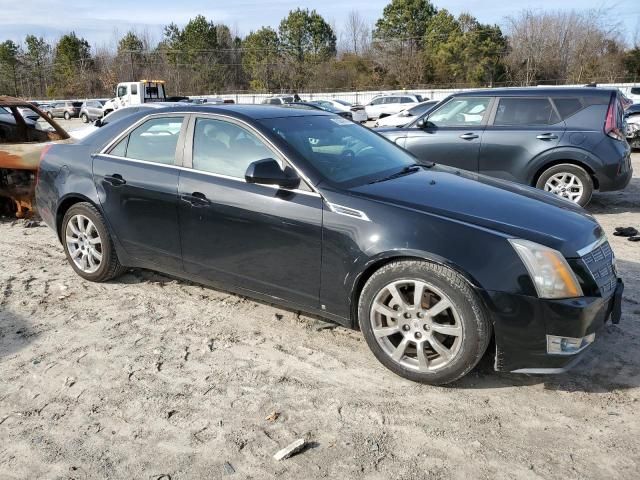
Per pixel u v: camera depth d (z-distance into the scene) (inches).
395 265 125.6
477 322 118.0
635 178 398.3
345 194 134.7
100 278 188.5
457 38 2121.1
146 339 152.2
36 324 161.8
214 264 156.6
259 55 2721.5
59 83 2915.8
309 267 138.5
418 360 126.6
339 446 108.5
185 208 157.2
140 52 2977.4
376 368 136.3
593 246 126.2
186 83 2795.3
